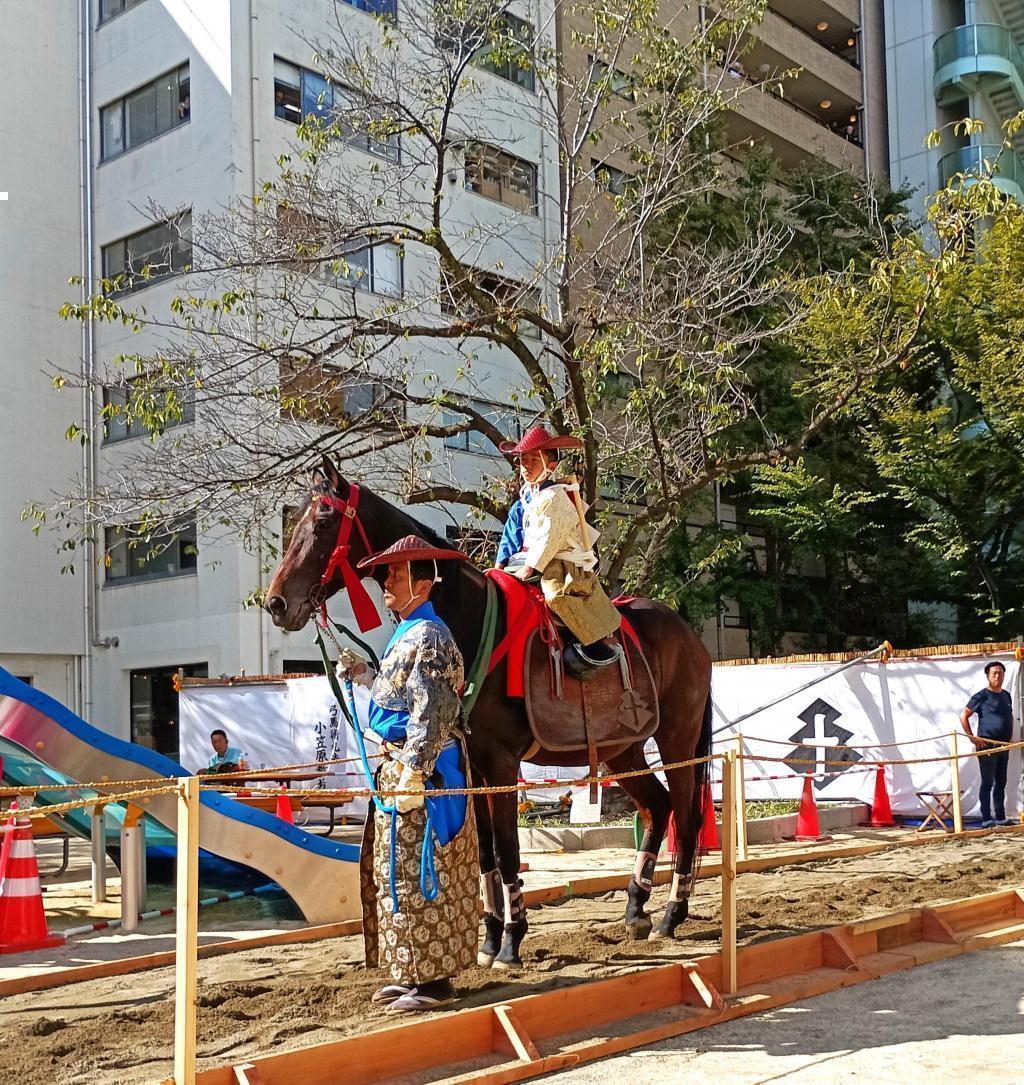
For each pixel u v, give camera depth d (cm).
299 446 1300
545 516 641
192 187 2256
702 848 748
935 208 1238
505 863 628
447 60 1381
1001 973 670
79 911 909
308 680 1664
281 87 2259
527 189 2414
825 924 752
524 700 630
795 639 3017
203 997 587
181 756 1755
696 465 1463
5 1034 543
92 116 2462
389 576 568
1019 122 1186
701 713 751
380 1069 484
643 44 1458
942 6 3759
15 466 2338
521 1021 528
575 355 1309
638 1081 485
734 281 1539
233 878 1017
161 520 1307
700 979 593
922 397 2377
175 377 1310
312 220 1341
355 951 735
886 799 1430
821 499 2448
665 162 1455
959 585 2502
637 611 743
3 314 2339
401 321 1473
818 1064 504
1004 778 1340
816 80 3506
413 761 518
